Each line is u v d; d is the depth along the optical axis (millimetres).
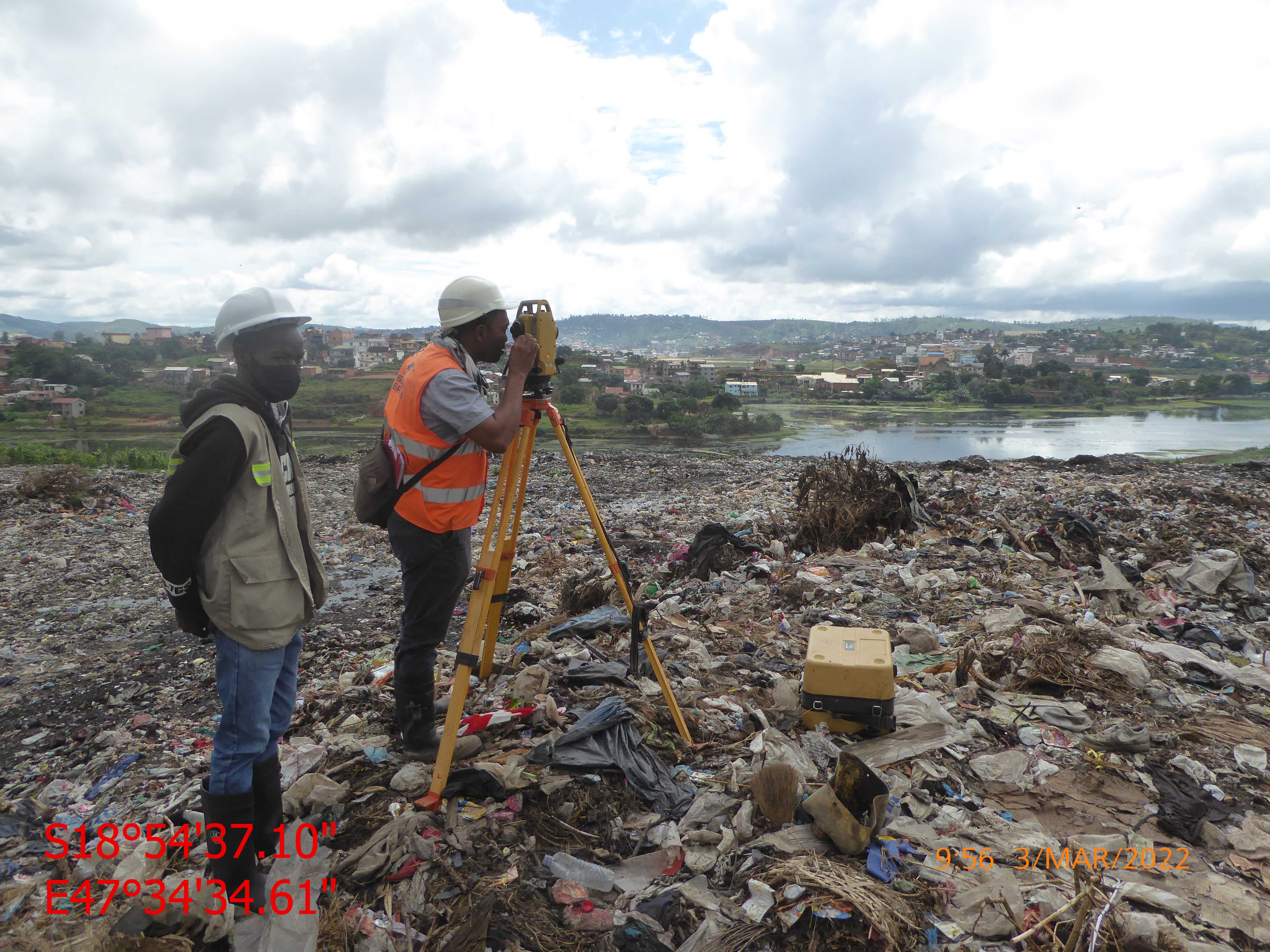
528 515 9844
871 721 2918
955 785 2635
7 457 16531
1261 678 3590
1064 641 3914
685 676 3689
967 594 4965
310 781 2547
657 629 4523
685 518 9039
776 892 2031
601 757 2656
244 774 1906
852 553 6359
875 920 1856
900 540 6551
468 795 2494
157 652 5062
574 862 2166
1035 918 1941
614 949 1866
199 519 1677
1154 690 3385
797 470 14023
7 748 3531
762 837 2279
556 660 3971
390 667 4039
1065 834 2371
